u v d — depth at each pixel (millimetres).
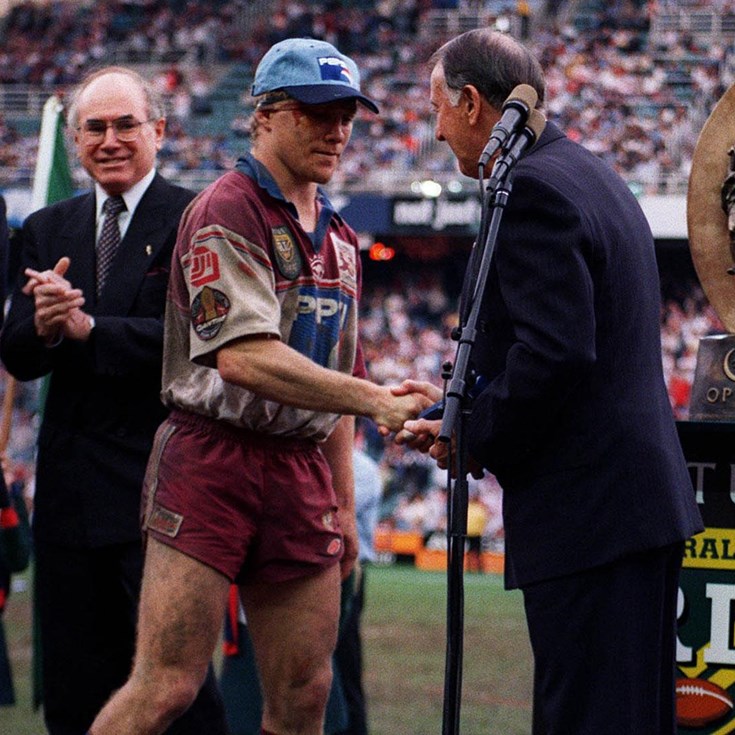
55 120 10094
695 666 6980
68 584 8156
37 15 62688
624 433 5570
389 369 47000
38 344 7945
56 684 8242
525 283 5453
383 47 56469
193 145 52719
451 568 5426
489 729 12641
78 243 8242
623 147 47062
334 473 7254
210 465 6535
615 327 5613
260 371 6219
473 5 56688
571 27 54000
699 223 7410
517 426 5461
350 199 44750
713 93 49312
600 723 5535
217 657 16250
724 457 6992
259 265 6371
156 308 8070
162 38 60375
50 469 8125
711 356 7242
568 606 5605
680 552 5809
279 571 6688
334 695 9961
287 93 6418
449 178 45406
